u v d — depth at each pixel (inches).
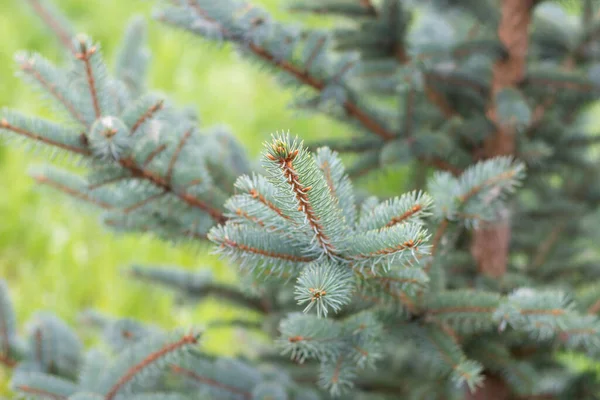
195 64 119.5
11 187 93.4
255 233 39.0
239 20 45.9
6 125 41.4
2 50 110.9
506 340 47.9
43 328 50.7
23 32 115.6
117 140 41.3
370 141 50.9
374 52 52.3
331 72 48.5
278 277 39.6
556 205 57.3
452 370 42.3
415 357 55.4
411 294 40.9
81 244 87.4
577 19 58.2
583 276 55.4
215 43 47.1
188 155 43.9
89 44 41.6
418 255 39.8
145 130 42.9
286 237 39.2
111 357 51.0
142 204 44.2
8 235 90.3
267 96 117.1
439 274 43.5
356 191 52.9
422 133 50.3
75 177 45.1
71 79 42.5
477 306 42.6
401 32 51.9
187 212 44.3
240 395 48.1
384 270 38.7
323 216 37.5
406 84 48.9
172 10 46.8
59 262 86.2
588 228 59.7
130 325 50.9
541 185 59.1
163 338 44.1
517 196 56.3
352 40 52.1
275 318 51.5
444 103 55.1
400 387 54.2
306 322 40.4
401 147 49.7
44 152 42.2
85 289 85.7
